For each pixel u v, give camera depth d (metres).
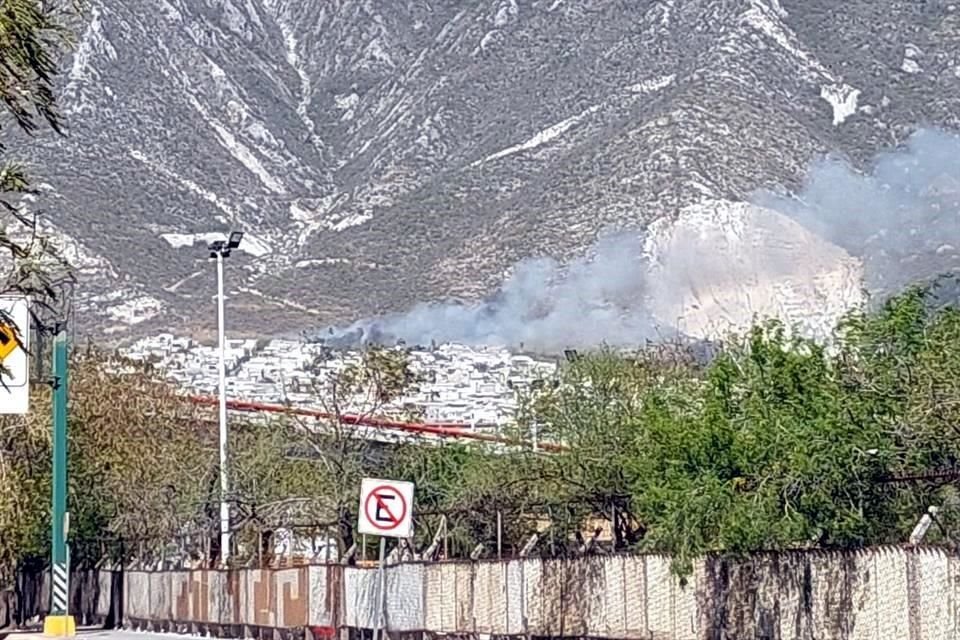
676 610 56.84
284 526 102.38
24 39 32.88
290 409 122.19
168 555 124.25
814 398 49.47
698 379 79.69
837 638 47.62
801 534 48.53
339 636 81.38
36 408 106.00
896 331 50.50
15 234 39.22
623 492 71.75
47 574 129.88
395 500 56.56
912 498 48.34
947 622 42.81
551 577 66.06
